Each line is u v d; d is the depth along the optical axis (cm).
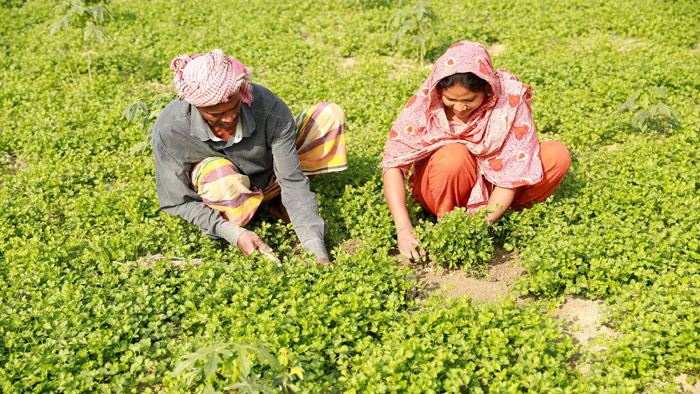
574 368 375
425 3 836
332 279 419
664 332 373
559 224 466
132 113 638
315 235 451
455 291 445
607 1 1030
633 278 426
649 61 794
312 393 347
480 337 374
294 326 378
